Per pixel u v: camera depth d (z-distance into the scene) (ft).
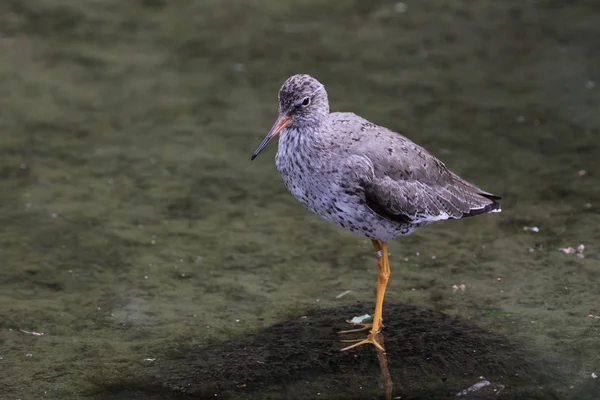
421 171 36.91
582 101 57.82
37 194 48.96
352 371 34.45
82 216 47.01
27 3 72.64
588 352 35.19
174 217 47.24
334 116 36.50
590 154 51.93
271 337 36.96
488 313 38.32
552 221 45.75
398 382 33.73
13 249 43.86
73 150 53.62
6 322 38.14
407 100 58.70
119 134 55.57
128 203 48.42
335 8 72.23
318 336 36.91
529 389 33.14
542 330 36.86
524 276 41.22
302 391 33.37
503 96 58.95
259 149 35.60
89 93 60.34
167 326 38.04
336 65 63.36
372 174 35.09
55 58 64.69
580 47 64.39
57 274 42.01
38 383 33.94
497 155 52.21
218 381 33.99
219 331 37.58
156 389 33.60
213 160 52.90
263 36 67.82
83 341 36.94
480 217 46.78
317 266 42.93
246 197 49.34
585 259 42.19
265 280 41.75
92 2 73.10
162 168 52.03
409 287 40.81
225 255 43.83
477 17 69.82
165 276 42.06
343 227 36.86
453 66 62.95
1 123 56.29
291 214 47.83
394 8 71.97
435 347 35.78
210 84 61.46
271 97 59.77
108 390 33.60
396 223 36.22
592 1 71.67
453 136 54.34
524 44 65.31
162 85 61.36
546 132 54.49
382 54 64.90
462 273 41.83
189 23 70.03
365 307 39.22
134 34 68.33
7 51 65.21
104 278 41.81
